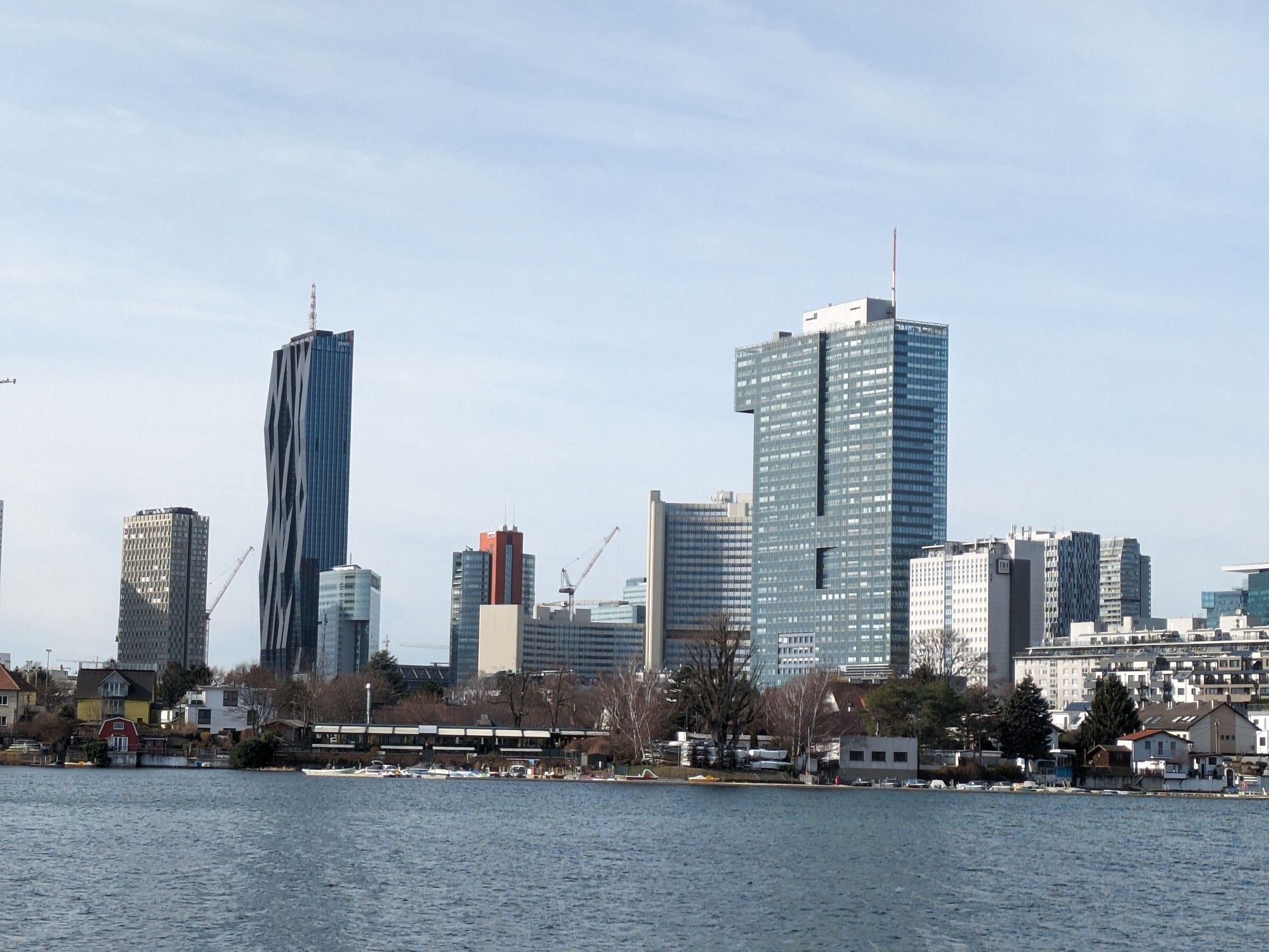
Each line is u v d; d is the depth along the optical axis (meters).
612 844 174.75
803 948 110.38
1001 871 157.12
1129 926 123.12
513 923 116.88
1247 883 153.25
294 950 105.25
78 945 105.81
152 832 175.75
